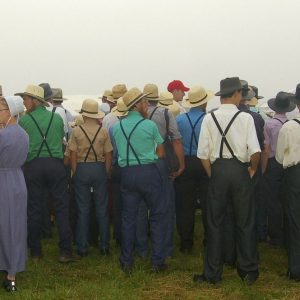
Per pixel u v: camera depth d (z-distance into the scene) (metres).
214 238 5.78
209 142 5.70
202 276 5.93
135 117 6.18
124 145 6.11
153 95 6.71
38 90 6.59
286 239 6.34
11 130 5.64
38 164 6.52
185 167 6.83
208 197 5.76
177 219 7.11
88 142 6.80
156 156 6.17
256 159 5.60
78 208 6.95
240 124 5.59
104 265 6.62
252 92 6.86
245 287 5.67
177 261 6.74
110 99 8.18
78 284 5.92
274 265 6.61
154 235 6.29
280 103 7.28
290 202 5.90
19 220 5.68
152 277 6.12
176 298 5.48
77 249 7.07
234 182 5.61
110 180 7.57
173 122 6.56
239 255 5.82
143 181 6.07
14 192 5.63
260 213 7.70
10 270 5.64
